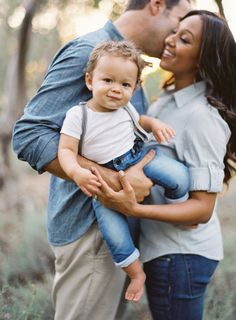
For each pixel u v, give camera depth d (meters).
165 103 2.42
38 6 6.61
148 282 2.42
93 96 2.13
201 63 2.33
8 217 5.79
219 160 2.23
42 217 5.13
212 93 2.33
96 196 2.15
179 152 2.29
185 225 2.28
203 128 2.22
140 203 2.36
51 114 2.21
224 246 4.30
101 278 2.31
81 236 2.29
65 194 2.33
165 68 2.42
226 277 3.66
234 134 2.35
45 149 2.14
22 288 3.56
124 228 2.18
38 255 4.18
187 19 2.35
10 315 3.18
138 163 2.19
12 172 6.81
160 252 2.32
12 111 6.84
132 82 2.12
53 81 2.23
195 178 2.21
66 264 2.37
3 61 10.59
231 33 2.35
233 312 3.35
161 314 2.39
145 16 2.53
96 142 2.13
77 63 2.23
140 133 2.23
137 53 2.13
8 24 8.09
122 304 2.77
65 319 2.43
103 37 2.37
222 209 5.70
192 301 2.36
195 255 2.32
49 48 9.62
